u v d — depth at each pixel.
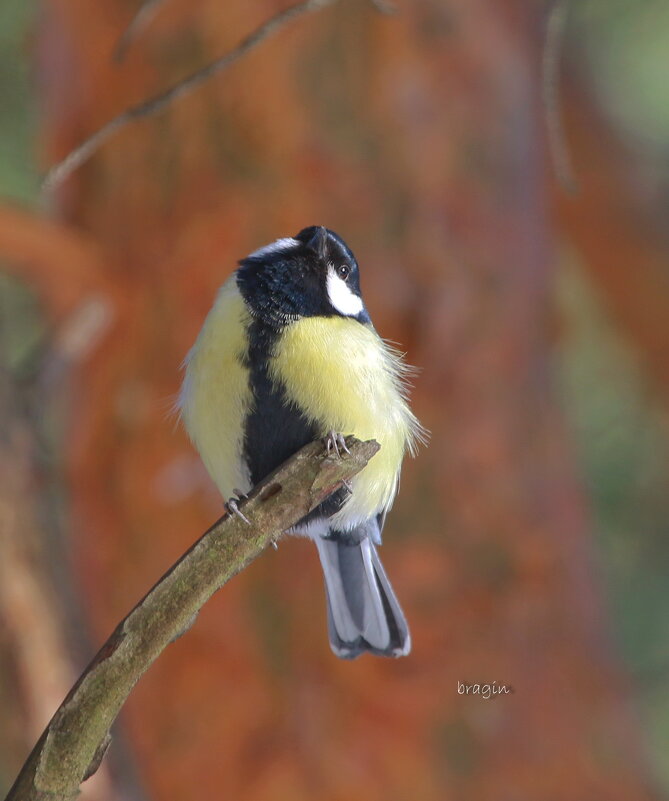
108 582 10.69
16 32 11.94
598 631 10.79
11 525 9.73
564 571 10.62
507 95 11.40
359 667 10.05
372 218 10.83
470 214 10.98
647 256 13.70
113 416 10.77
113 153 11.04
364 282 10.76
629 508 12.23
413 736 9.98
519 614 10.32
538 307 11.43
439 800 9.90
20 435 10.09
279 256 8.01
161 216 10.85
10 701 9.39
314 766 9.98
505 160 11.27
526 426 10.85
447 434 10.52
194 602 4.62
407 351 10.70
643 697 11.18
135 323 10.80
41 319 12.20
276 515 4.85
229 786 9.98
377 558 8.56
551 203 13.00
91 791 9.15
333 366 7.64
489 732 10.00
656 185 13.88
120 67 11.12
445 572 10.27
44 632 9.57
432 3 11.22
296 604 10.13
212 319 7.91
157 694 10.17
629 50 13.29
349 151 10.86
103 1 11.22
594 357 13.68
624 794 10.10
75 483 10.82
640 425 12.77
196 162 10.87
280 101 10.83
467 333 10.79
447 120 11.09
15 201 11.62
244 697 10.09
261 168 10.80
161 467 10.59
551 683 10.19
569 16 13.05
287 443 7.79
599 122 13.67
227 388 7.71
